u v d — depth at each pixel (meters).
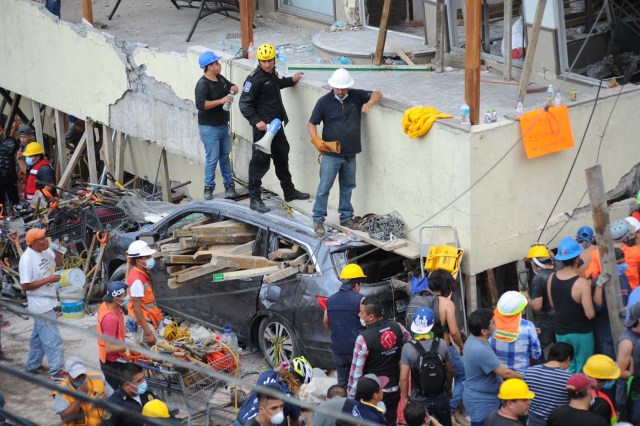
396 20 37.09
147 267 26.70
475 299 26.38
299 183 31.47
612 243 21.64
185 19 42.97
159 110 37.06
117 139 41.38
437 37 31.97
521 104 26.06
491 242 26.27
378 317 21.95
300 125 30.64
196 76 34.59
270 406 18.84
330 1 38.34
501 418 18.27
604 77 30.98
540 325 24.38
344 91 27.08
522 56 31.31
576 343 22.58
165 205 35.59
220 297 28.14
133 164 42.94
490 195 25.89
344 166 27.84
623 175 28.41
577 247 22.48
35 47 43.19
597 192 21.41
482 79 31.05
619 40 31.66
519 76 30.83
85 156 45.31
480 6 24.67
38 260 25.72
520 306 21.56
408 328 23.30
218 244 28.59
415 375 21.30
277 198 31.05
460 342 23.27
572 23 31.08
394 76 31.91
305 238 26.80
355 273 23.73
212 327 28.75
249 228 28.58
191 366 16.33
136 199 35.50
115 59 38.53
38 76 43.69
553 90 29.00
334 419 18.94
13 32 44.28
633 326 20.16
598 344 22.95
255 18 41.44
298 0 40.00
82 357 23.73
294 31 39.47
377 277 26.81
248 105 28.73
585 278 23.30
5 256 35.12
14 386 23.14
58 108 43.00
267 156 29.06
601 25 31.64
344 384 23.88
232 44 38.38
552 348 19.97
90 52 39.81
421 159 26.70
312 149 30.45
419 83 31.05
